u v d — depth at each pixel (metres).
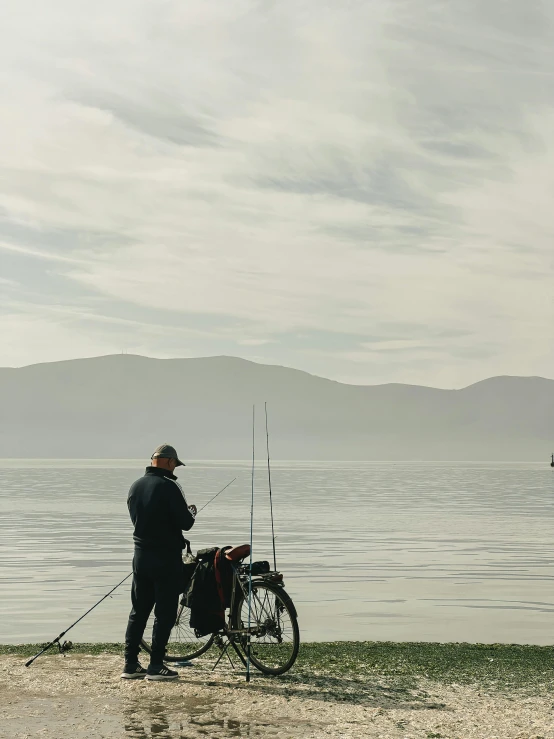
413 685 7.88
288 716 6.86
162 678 8.04
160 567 8.25
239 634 8.44
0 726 6.50
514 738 6.30
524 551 28.11
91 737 6.24
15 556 25.89
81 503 56.75
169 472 8.66
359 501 61.97
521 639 13.02
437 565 23.94
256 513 47.88
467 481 111.06
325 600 17.23
